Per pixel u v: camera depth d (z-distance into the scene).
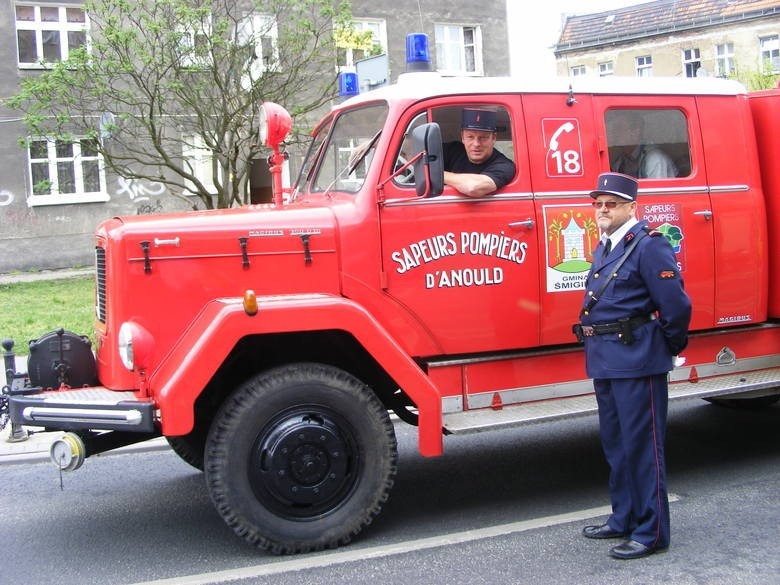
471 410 5.00
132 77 16.89
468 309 4.95
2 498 5.77
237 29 16.58
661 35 34.34
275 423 4.39
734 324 5.70
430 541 4.62
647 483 4.31
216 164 16.94
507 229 5.00
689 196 5.51
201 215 4.75
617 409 4.35
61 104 17.02
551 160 5.14
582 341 4.59
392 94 4.96
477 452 6.61
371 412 4.52
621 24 36.00
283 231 4.67
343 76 6.03
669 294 4.17
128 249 4.48
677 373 5.57
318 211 4.79
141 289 4.48
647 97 5.42
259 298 4.48
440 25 24.77
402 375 4.51
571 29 37.66
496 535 4.69
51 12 20.39
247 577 4.20
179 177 21.48
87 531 5.06
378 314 4.79
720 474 5.74
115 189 21.20
